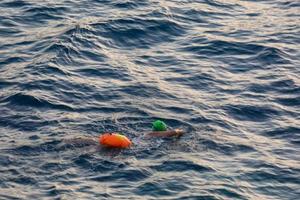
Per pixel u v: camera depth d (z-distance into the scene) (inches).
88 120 1051.9
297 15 1455.5
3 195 873.5
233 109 1101.1
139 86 1158.3
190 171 932.6
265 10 1483.8
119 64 1230.9
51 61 1221.7
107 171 927.0
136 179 912.3
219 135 1024.2
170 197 879.7
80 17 1397.6
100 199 871.7
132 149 971.3
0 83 1151.6
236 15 1456.7
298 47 1312.7
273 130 1048.2
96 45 1290.6
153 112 1079.6
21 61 1226.6
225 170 940.6
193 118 1067.3
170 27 1373.0
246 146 1002.1
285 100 1133.7
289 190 907.4
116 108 1089.4
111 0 1476.4
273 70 1229.7
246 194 892.6
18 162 941.8
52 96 1117.1
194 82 1182.3
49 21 1385.3
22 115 1061.1
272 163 962.1
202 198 878.4
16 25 1365.7
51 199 869.8
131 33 1339.8
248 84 1181.7
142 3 1471.5
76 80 1170.0
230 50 1295.5
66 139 991.0
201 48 1301.7
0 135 1006.4
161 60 1253.7
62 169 928.9
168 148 979.9
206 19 1425.9
